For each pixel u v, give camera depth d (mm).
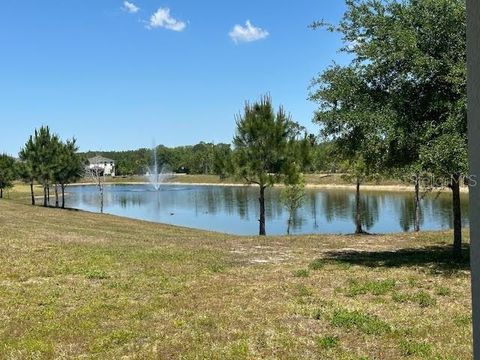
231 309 8594
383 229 36625
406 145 12555
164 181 142750
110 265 13250
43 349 6660
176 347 6660
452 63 12055
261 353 6316
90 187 130250
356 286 10453
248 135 26578
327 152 16938
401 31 12445
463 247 17625
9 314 8430
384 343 6633
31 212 37312
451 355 6059
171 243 19953
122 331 7348
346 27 13977
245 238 23141
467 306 8711
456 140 11195
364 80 13703
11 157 68375
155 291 10266
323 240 21594
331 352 6305
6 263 13031
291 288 10445
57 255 14672
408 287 10422
